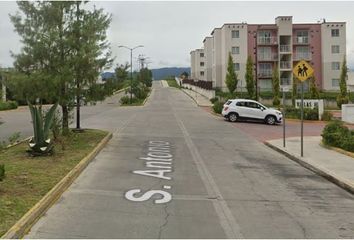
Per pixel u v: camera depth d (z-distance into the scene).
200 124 30.44
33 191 8.98
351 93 69.94
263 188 10.61
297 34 76.31
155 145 18.45
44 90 16.62
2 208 7.59
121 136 21.50
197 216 7.90
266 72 75.81
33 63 17.45
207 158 15.34
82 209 8.16
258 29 76.44
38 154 13.70
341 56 76.12
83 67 17.89
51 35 17.25
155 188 10.18
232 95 60.06
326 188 10.84
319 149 17.53
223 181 11.30
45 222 7.27
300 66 15.63
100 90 19.12
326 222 7.78
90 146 16.30
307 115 36.16
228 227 7.27
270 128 29.23
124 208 8.32
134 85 67.75
